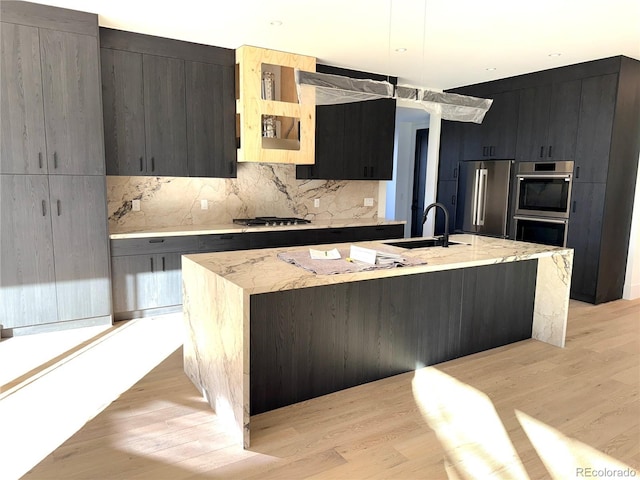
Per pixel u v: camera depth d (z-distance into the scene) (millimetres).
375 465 2145
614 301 5191
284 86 4840
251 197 5285
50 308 3818
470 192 6270
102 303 4027
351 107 5449
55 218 3744
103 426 2443
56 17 3564
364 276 2551
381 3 3307
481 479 2053
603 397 2854
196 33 4105
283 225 4992
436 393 2871
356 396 2822
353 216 6121
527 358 3471
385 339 3053
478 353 3566
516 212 5738
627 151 4945
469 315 3473
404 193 8695
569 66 5051
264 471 2088
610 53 4566
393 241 3740
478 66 5141
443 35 4012
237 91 4680
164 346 3600
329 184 5859
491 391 2910
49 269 3773
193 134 4527
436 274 3232
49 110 3627
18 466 2096
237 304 2211
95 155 3854
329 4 3332
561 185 5207
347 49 4504
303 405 2703
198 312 2787
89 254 3926
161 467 2104
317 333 2752
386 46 4391
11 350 3467
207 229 4520
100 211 3932
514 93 5648
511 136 5734
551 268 3732
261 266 2686
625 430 2479
